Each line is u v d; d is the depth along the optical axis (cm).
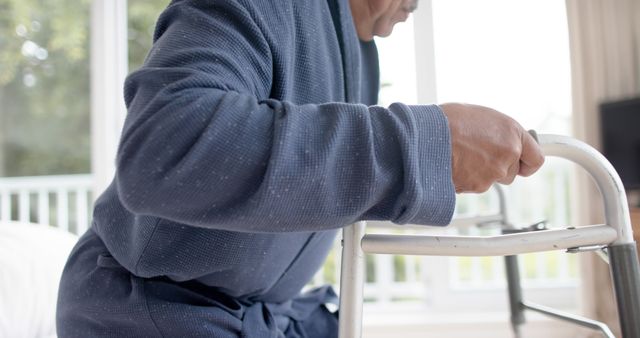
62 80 472
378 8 73
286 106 42
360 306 47
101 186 242
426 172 42
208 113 39
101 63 244
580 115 229
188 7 49
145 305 60
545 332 230
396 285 282
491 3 256
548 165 275
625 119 222
